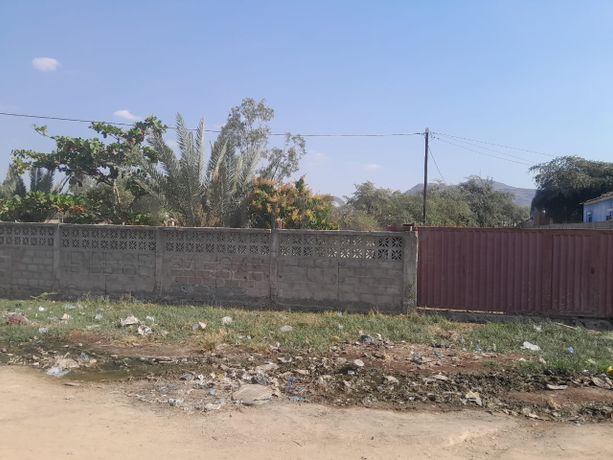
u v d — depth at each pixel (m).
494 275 11.14
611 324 10.67
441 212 38.59
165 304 12.11
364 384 6.62
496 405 5.98
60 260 12.97
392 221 34.66
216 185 18.62
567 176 43.03
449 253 11.31
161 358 7.70
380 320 10.42
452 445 4.93
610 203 33.44
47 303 12.10
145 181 20.58
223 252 12.04
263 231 11.80
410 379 6.82
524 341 8.88
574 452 4.80
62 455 4.53
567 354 8.05
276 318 10.52
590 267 10.83
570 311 10.88
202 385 6.50
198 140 18.80
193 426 5.26
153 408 5.75
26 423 5.25
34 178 23.62
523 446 4.92
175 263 12.30
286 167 31.34
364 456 4.66
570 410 5.83
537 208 46.12
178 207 18.73
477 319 11.00
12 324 9.52
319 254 11.56
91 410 5.66
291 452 4.71
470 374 7.01
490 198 52.59
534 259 11.02
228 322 9.98
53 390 6.33
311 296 11.62
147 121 23.42
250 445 4.84
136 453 4.62
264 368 7.18
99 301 12.15
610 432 5.27
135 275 12.54
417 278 11.40
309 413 5.66
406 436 5.08
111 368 7.26
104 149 22.72
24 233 13.23
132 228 12.51
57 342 8.52
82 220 20.75
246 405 5.87
